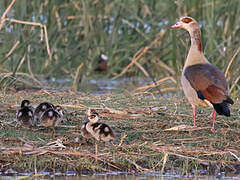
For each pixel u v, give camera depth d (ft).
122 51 75.10
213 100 39.83
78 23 71.51
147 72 69.72
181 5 64.18
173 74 64.39
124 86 64.75
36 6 67.36
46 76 65.57
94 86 64.69
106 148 37.60
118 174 35.47
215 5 68.44
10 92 54.70
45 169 35.53
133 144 37.99
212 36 64.64
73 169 35.65
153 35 71.82
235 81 54.70
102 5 72.38
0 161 35.76
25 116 40.81
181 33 60.59
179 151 37.65
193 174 35.86
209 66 42.75
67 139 39.27
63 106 47.62
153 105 49.78
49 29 67.15
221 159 37.32
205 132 41.81
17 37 59.16
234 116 46.19
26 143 37.60
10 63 59.57
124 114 45.03
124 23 75.00
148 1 73.77
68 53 68.28
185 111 48.08
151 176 35.14
